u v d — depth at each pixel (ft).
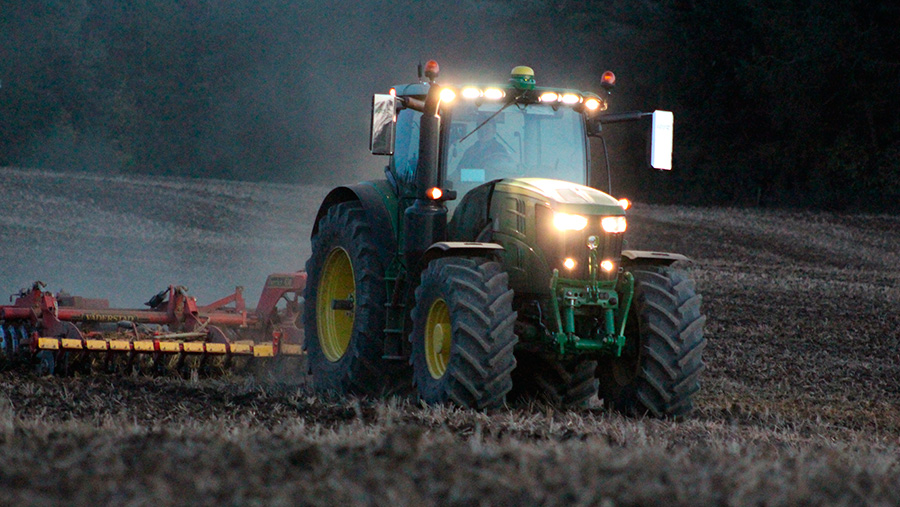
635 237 427.74
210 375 138.62
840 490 51.62
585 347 101.14
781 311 242.99
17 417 82.28
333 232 125.18
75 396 109.91
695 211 500.33
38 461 51.75
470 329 96.84
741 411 119.03
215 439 63.72
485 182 112.37
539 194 102.73
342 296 127.34
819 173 613.11
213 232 431.84
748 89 632.79
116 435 65.36
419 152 110.22
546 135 114.83
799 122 615.16
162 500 44.16
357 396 115.34
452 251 102.58
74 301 152.97
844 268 376.68
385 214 117.19
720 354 187.01
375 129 105.19
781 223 463.83
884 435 110.93
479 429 66.54
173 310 148.87
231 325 152.05
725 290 273.33
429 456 55.01
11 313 137.18
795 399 142.72
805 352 193.77
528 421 88.79
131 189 550.36
